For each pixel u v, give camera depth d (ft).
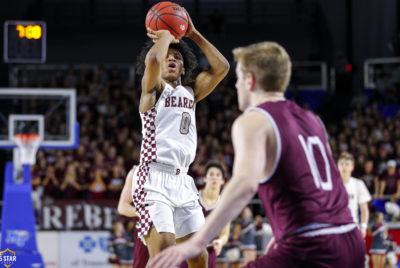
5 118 30.89
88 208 37.93
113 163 42.83
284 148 9.14
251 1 79.25
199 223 13.62
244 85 9.78
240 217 36.65
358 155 46.16
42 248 37.32
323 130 9.95
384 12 68.95
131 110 54.13
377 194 42.32
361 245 9.39
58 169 40.57
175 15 13.92
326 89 67.10
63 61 73.20
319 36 75.41
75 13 77.10
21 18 70.08
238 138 9.03
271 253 9.34
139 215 13.43
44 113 32.68
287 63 9.68
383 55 69.00
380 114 56.44
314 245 9.02
